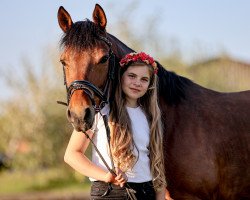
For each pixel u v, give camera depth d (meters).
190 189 3.96
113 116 3.50
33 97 17.86
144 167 3.45
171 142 3.95
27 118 17.84
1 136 18.09
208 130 4.04
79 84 3.45
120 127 3.44
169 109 4.04
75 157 3.37
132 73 3.53
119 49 3.93
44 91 17.94
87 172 3.32
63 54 3.56
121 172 3.29
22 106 17.98
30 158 17.88
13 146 18.44
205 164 3.95
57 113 17.95
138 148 3.46
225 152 4.04
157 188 3.48
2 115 18.11
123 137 3.41
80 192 15.33
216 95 4.30
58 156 18.19
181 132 3.98
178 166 3.93
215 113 4.13
